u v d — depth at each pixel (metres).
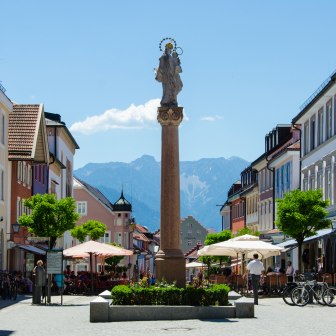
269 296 44.62
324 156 55.00
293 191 45.91
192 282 26.73
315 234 45.69
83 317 27.94
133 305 25.28
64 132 88.06
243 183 101.06
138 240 141.12
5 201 56.09
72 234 79.44
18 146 60.19
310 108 58.59
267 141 84.31
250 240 46.31
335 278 43.16
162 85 27.98
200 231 198.25
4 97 53.81
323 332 20.70
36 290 37.59
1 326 24.17
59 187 86.50
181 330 21.30
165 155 27.30
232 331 20.94
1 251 54.81
